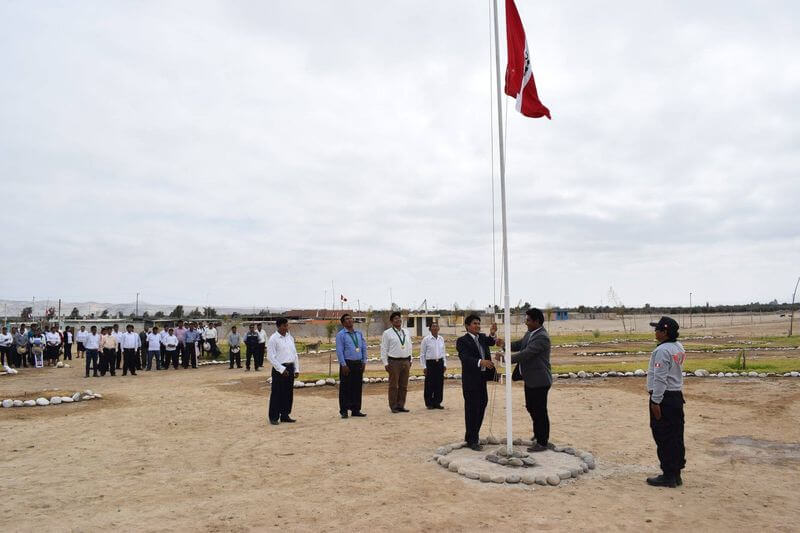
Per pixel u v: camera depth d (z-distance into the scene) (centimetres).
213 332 3166
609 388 1639
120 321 4988
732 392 1510
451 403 1396
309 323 6394
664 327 706
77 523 587
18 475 779
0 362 2916
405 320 5159
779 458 842
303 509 619
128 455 892
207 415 1264
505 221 768
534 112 786
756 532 545
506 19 809
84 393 1538
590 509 607
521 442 898
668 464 692
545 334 843
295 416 1249
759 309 14100
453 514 593
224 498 664
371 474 751
